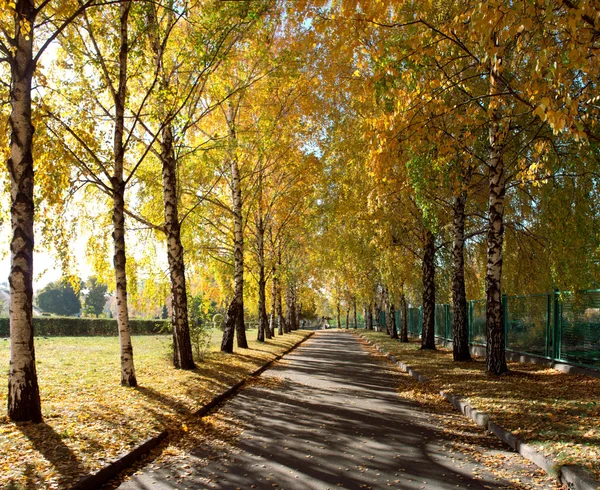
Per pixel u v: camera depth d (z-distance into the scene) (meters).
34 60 7.17
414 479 5.11
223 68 11.95
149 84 12.39
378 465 5.58
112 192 10.84
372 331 51.25
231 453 6.10
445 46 8.28
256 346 24.17
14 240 6.90
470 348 20.97
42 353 17.81
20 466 4.99
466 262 20.95
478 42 6.99
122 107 10.34
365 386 12.23
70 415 7.25
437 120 8.46
